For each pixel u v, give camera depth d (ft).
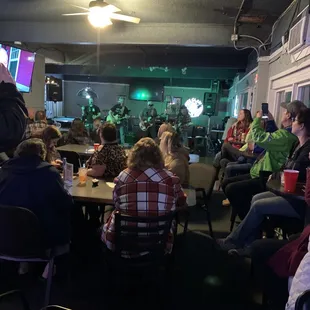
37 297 6.84
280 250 5.25
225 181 11.50
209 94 36.68
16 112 2.94
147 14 15.47
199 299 7.05
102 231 6.81
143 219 5.90
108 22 12.44
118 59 28.73
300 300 3.55
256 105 17.19
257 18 14.60
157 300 6.95
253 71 19.88
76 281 7.53
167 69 31.12
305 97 12.11
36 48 23.41
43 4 14.75
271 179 7.78
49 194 6.24
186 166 9.38
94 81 41.34
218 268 8.39
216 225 11.37
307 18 9.77
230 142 14.74
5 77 3.06
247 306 6.84
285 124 10.21
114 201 6.43
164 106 43.09
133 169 6.27
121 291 7.20
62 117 40.91
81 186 7.89
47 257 6.13
